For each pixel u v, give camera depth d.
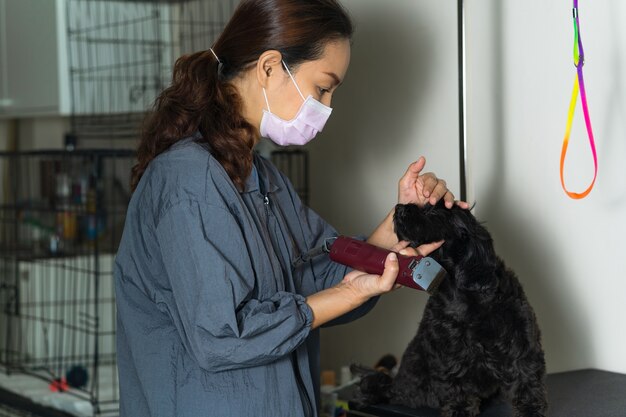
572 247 2.23
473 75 2.45
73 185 3.76
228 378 1.52
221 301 1.44
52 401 3.04
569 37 2.19
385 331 2.90
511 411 1.79
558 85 2.23
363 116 2.94
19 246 3.97
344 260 1.65
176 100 1.60
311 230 1.85
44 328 3.51
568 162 2.22
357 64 2.95
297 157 3.28
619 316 2.13
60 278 3.52
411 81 2.73
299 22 1.58
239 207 1.52
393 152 2.82
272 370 1.54
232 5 3.45
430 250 1.67
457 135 2.55
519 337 1.68
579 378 2.07
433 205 1.75
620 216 2.11
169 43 3.77
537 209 2.31
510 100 2.36
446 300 1.72
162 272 1.56
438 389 1.77
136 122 3.67
